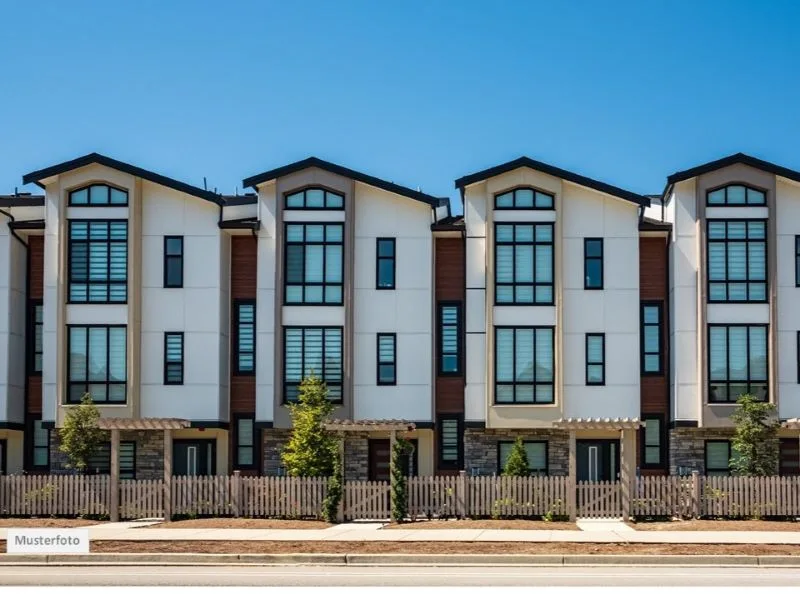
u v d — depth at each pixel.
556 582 20.16
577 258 38.12
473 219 38.19
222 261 38.81
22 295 39.81
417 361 38.28
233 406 39.22
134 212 38.34
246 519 31.34
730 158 37.44
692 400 37.19
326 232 38.38
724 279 37.41
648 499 31.20
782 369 37.28
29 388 39.88
